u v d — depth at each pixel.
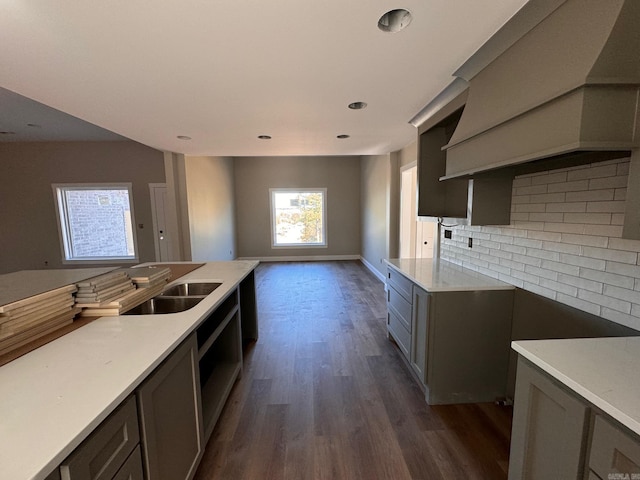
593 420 0.79
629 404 0.73
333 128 2.94
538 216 1.71
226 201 6.68
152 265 2.85
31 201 5.35
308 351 2.81
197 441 1.40
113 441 0.82
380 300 4.36
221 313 2.28
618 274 1.26
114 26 1.26
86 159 5.35
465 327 1.94
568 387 0.87
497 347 1.97
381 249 5.51
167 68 1.65
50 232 5.43
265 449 1.64
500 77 1.46
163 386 1.10
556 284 1.59
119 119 2.58
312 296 4.57
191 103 2.20
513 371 1.96
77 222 5.51
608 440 0.75
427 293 1.93
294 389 2.21
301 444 1.67
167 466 1.12
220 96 2.07
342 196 7.56
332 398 2.10
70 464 0.66
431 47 1.48
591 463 0.81
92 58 1.53
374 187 5.96
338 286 5.15
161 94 2.02
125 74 1.72
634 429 0.68
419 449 1.63
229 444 1.68
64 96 2.04
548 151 1.12
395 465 1.53
